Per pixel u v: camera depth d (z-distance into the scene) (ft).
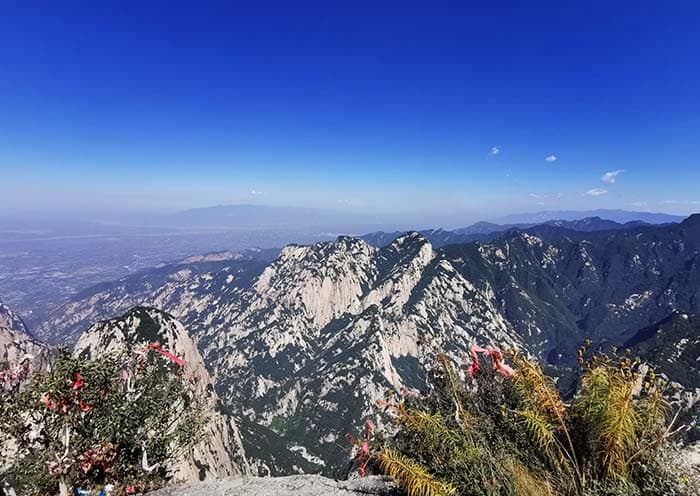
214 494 21.52
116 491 20.83
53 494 20.06
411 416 19.36
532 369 19.34
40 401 20.12
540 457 17.74
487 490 15.51
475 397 21.63
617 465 16.40
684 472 16.37
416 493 16.78
